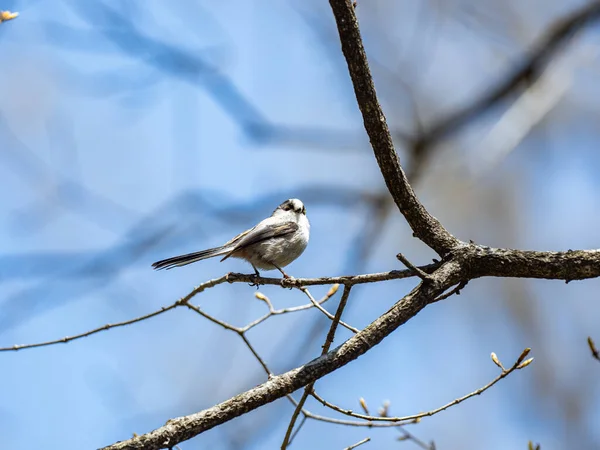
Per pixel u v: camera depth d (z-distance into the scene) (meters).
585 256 5.91
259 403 5.66
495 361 6.37
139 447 5.43
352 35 5.50
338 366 5.82
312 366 5.76
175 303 7.41
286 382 5.70
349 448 6.79
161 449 5.50
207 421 5.57
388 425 7.39
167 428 5.52
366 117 5.83
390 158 5.97
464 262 6.11
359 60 5.59
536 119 12.52
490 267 6.09
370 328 5.89
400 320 5.93
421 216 6.16
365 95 5.73
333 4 5.44
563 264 5.92
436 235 6.19
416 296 5.98
